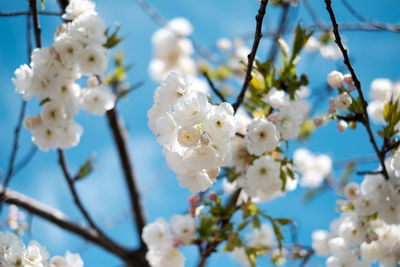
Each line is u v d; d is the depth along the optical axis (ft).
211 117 3.17
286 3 4.31
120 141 4.61
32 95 3.67
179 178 3.27
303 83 3.74
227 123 3.17
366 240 3.69
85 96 3.81
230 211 3.71
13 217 4.42
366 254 3.74
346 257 3.78
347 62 3.44
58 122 3.72
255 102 3.73
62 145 3.78
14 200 4.26
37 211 4.33
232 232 3.71
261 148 3.53
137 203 4.64
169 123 3.19
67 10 3.67
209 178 3.27
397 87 3.99
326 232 4.31
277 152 3.75
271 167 3.61
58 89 3.69
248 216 3.72
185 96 3.18
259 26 3.36
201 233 3.75
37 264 3.49
